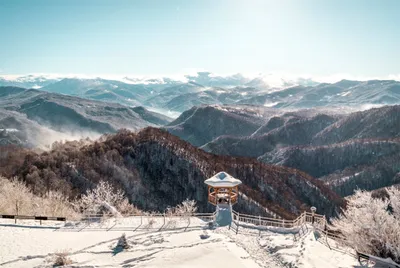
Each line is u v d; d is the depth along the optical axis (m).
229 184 39.78
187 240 32.94
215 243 31.53
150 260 28.72
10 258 30.30
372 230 26.06
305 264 25.59
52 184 88.62
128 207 61.03
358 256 25.81
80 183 98.88
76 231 37.81
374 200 27.47
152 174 125.00
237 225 37.41
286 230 34.84
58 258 29.06
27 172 98.69
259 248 30.72
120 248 31.73
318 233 33.06
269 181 138.12
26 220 42.69
